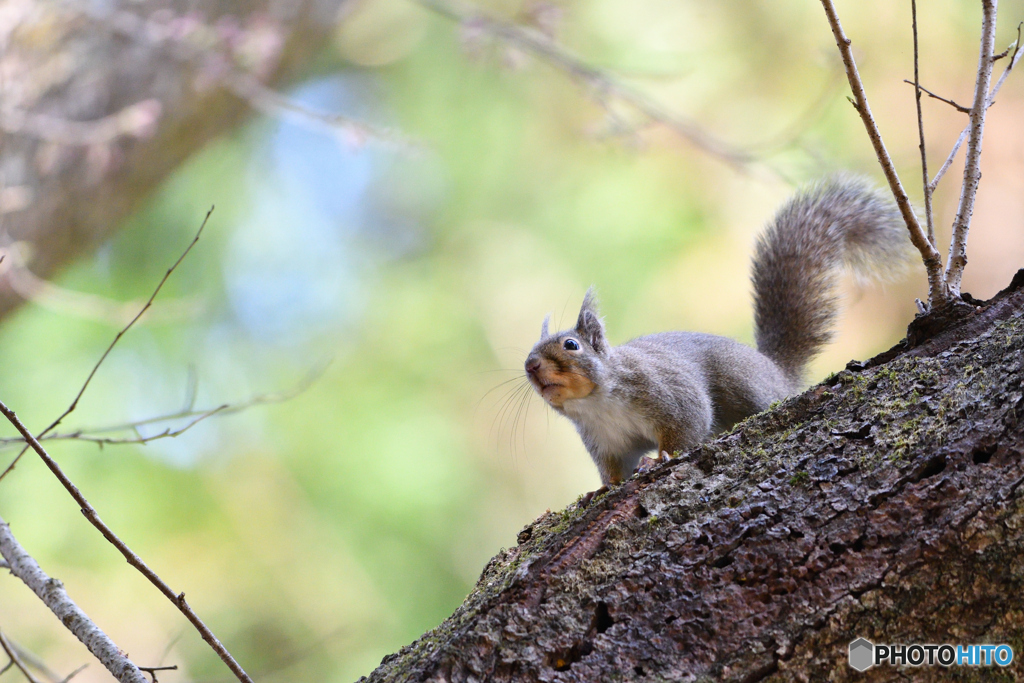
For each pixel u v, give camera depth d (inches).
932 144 557.6
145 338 601.6
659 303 609.6
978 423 169.5
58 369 554.6
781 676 155.3
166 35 433.1
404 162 711.1
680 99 613.0
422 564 582.9
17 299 454.6
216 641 170.6
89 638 187.2
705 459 181.2
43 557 525.3
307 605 563.5
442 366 659.4
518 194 690.8
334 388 636.7
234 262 664.4
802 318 341.1
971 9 569.3
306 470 603.8
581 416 297.4
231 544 568.1
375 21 711.1
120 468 554.9
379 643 554.9
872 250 338.0
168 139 471.5
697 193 626.2
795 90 602.9
